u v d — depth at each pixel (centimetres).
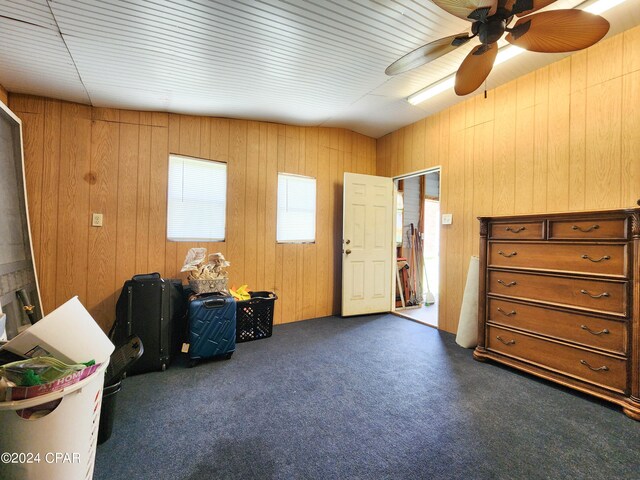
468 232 312
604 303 183
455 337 310
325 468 131
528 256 221
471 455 140
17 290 197
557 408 180
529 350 218
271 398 189
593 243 188
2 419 90
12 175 213
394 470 131
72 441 99
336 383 210
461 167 319
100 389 117
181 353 261
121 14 158
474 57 174
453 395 194
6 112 204
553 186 247
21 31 169
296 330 331
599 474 129
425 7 169
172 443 146
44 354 110
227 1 154
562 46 158
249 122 335
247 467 131
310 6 163
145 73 219
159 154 286
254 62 216
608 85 217
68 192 251
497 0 131
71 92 240
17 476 91
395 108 325
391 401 187
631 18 195
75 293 253
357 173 412
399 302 454
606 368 181
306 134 375
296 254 368
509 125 278
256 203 339
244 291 311
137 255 276
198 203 307
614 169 214
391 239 417
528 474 129
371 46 203
